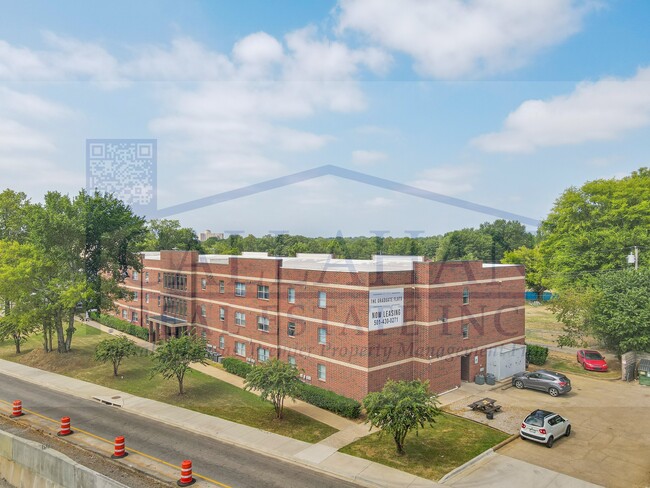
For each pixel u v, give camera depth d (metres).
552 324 53.59
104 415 24.31
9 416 23.89
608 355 38.81
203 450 19.94
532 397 27.69
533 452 19.97
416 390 19.69
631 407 25.89
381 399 19.47
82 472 15.98
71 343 41.41
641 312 31.66
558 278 47.50
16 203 52.81
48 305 34.66
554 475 17.81
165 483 16.88
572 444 20.84
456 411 25.06
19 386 29.84
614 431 22.39
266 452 19.80
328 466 18.31
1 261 35.91
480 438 21.28
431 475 17.62
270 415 24.25
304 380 29.34
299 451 19.73
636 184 46.69
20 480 18.12
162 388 28.94
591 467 18.56
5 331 37.06
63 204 35.59
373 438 21.27
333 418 23.95
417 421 18.98
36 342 42.38
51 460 17.03
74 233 34.94
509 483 17.14
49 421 23.28
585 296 35.56
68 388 29.05
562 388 27.75
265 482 17.05
